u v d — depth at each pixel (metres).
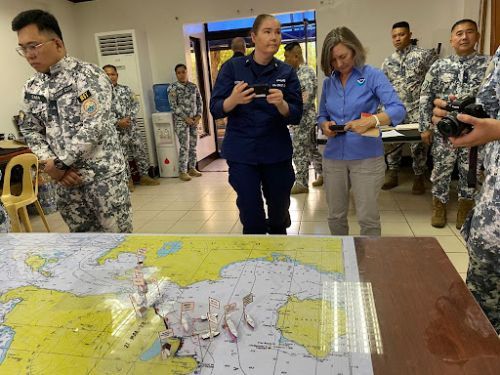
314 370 0.77
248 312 0.96
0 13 4.59
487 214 1.24
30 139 2.04
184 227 3.84
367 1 5.12
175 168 5.95
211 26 6.60
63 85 1.91
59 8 5.66
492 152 1.24
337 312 0.94
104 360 0.84
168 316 0.98
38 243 1.49
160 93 5.77
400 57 4.46
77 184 2.02
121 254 1.34
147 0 5.79
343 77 2.25
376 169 2.26
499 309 1.36
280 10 5.40
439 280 1.04
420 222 3.50
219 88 2.17
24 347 0.90
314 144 4.66
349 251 1.24
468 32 2.93
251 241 1.37
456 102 1.21
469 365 0.75
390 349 0.81
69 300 1.09
